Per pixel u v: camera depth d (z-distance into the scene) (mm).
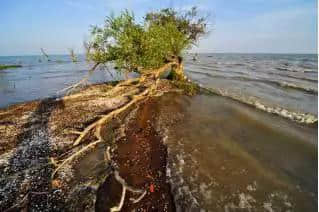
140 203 5781
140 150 8688
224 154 8258
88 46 15250
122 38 13859
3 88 25141
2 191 6141
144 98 16844
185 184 6484
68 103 15594
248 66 53219
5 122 11836
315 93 18500
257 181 6652
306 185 6500
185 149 8664
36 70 52750
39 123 11633
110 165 7527
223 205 5652
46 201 5754
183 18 22484
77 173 7031
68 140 9461
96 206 5594
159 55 16062
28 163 7613
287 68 45531
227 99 16906
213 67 50562
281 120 11906
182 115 12992
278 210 5504
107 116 12016
